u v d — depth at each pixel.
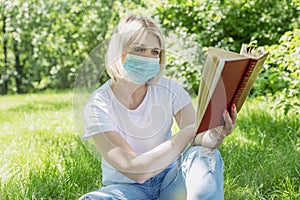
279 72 5.24
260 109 5.53
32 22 10.61
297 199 3.17
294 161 3.80
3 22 10.38
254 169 3.61
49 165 3.71
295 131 4.60
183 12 7.78
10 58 13.13
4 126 6.09
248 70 2.28
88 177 3.55
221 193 2.49
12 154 4.30
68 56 11.61
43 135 5.16
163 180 2.67
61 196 3.30
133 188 2.61
